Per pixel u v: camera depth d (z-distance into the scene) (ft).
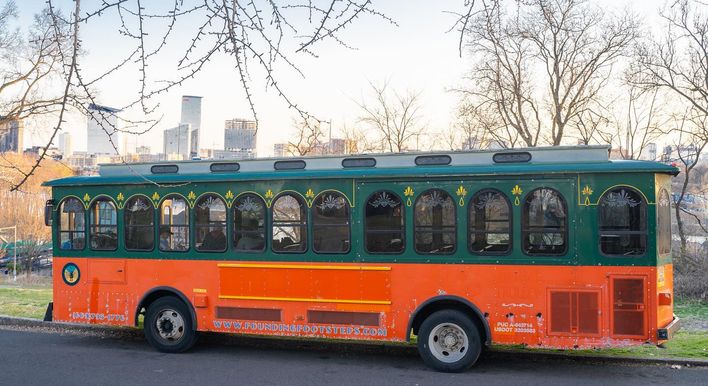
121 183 35.86
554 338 28.99
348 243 31.81
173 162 35.45
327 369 31.22
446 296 30.30
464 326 29.89
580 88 100.89
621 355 32.65
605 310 28.53
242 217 33.71
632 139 104.83
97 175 37.40
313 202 32.50
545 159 30.12
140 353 35.09
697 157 91.66
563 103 101.24
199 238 34.42
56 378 29.25
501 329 29.60
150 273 35.19
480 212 30.19
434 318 30.32
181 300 34.88
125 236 35.73
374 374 30.09
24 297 57.67
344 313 31.71
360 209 31.73
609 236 28.73
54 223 37.06
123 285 35.63
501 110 110.42
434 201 30.78
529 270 29.40
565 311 28.96
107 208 36.17
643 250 28.32
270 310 32.91
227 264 33.76
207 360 33.32
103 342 38.45
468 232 30.25
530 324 29.27
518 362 32.48
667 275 29.37
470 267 30.09
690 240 85.81
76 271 36.55
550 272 29.17
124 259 35.68
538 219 29.50
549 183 29.53
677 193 98.89
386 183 31.50
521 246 29.58
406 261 30.94
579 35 90.58
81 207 36.60
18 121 97.45
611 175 28.86
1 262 160.04
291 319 32.50
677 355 32.71
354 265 31.63
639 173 28.60
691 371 30.42
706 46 89.10
